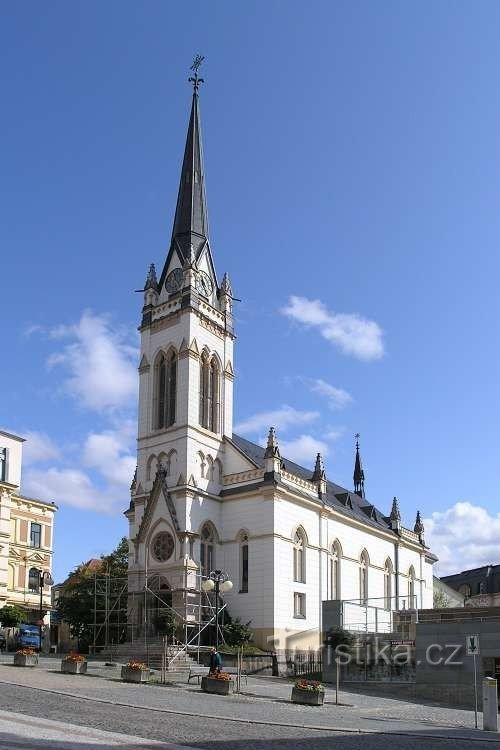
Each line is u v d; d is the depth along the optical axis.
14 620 73.94
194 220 78.00
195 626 63.97
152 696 35.75
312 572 71.62
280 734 26.06
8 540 78.25
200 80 86.44
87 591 76.06
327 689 51.34
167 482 69.62
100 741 20.86
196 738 23.27
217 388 74.50
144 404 73.81
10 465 79.75
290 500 70.06
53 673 44.53
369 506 94.06
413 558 98.31
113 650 62.53
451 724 34.94
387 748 24.31
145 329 75.88
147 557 68.19
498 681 47.22
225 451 73.12
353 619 60.59
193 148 81.94
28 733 21.19
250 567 67.44
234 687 43.25
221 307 77.25
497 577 133.25
